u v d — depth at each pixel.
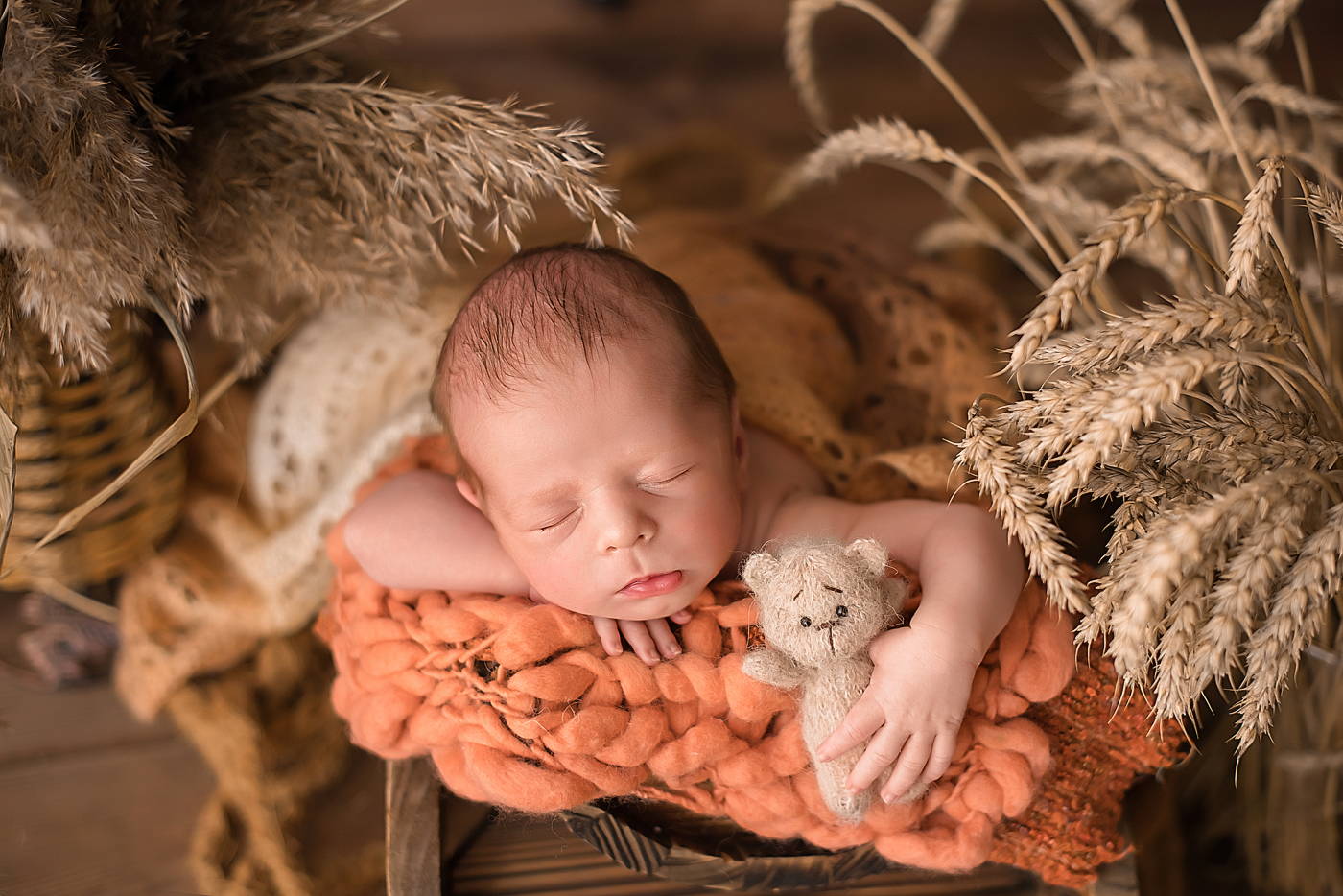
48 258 0.60
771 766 0.62
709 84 1.56
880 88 1.54
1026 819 0.64
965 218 1.02
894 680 0.60
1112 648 0.58
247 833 0.83
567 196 0.66
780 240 0.90
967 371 0.81
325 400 0.83
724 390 0.67
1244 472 0.60
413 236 0.71
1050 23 1.63
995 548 0.64
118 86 0.65
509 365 0.64
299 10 0.68
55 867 0.82
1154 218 0.59
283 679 0.88
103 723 0.89
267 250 0.69
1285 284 0.63
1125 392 0.57
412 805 0.67
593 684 0.62
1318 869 0.79
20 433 0.69
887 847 0.63
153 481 0.79
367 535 0.68
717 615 0.64
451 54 1.59
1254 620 0.63
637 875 0.70
